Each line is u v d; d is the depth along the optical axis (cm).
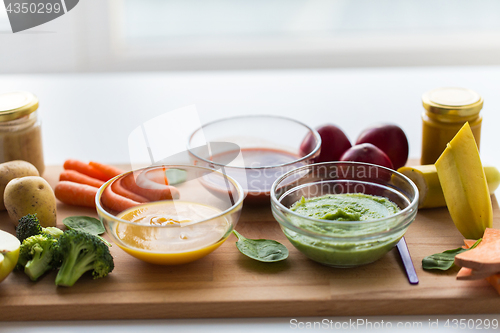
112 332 101
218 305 103
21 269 113
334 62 266
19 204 126
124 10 266
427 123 146
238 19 269
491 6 260
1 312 103
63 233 110
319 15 267
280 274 111
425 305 103
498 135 184
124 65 272
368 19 265
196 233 110
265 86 243
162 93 236
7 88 239
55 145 191
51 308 103
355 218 113
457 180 118
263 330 101
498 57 258
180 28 271
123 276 111
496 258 101
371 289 105
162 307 103
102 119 211
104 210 113
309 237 107
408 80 240
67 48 270
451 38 262
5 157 148
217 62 268
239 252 119
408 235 125
